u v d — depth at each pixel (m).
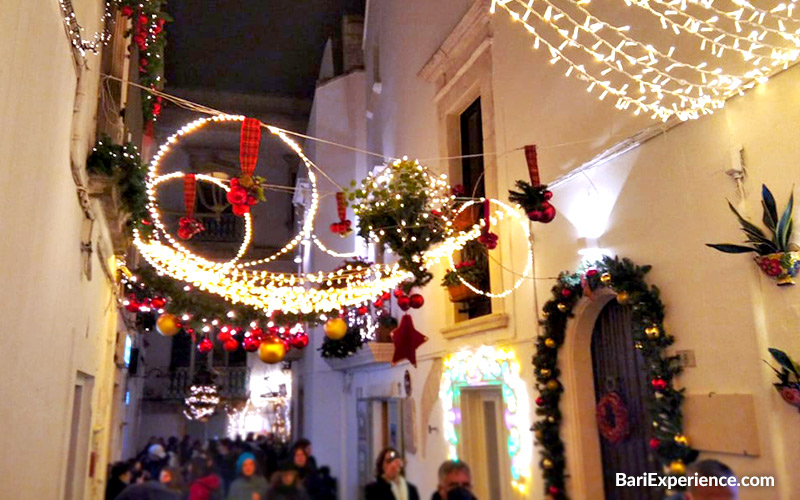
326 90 15.63
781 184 3.84
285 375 19.73
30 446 2.96
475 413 8.17
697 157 4.48
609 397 5.54
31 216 2.60
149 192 5.56
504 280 7.22
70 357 4.26
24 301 2.58
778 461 3.76
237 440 9.06
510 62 7.33
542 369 6.07
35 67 2.47
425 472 9.08
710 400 4.21
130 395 14.64
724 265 4.21
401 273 7.14
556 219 6.19
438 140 9.27
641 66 5.14
